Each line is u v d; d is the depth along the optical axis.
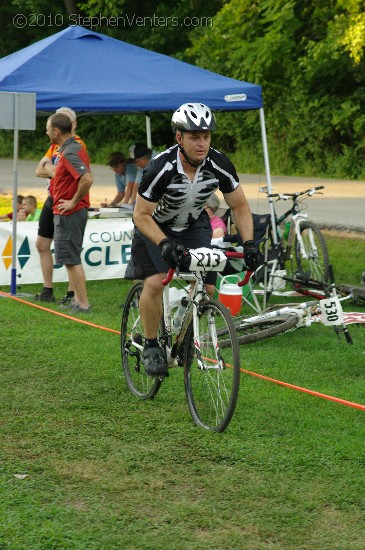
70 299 10.91
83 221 10.26
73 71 11.72
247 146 37.94
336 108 34.78
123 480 5.21
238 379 5.84
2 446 5.78
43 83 11.38
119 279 12.94
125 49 12.45
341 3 32.97
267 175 11.91
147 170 5.89
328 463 5.51
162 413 6.52
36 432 6.05
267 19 35.56
